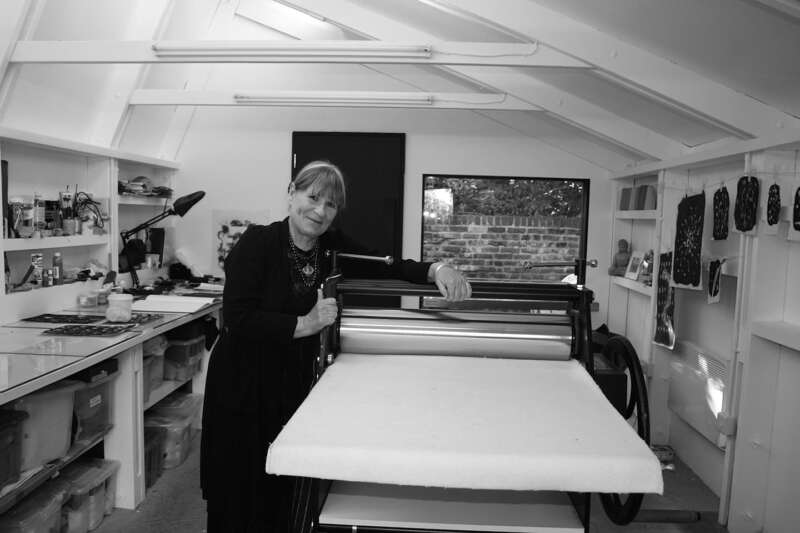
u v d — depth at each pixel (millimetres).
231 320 1747
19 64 2746
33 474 2172
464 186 4562
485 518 1312
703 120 2566
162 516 2801
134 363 2850
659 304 3518
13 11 2598
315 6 3496
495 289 1643
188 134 4527
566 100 3498
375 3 3295
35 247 2936
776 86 2219
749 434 2633
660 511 2838
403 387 1427
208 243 4582
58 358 2240
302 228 1782
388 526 1290
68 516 2551
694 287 3020
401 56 2566
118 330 2764
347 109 4480
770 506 2615
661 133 3439
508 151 4457
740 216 2578
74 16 3037
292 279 1869
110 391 2811
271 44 2609
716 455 3141
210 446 1908
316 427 1184
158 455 3262
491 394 1389
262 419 1870
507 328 1667
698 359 3283
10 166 3025
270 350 1869
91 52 2682
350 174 4496
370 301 4266
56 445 2324
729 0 1789
